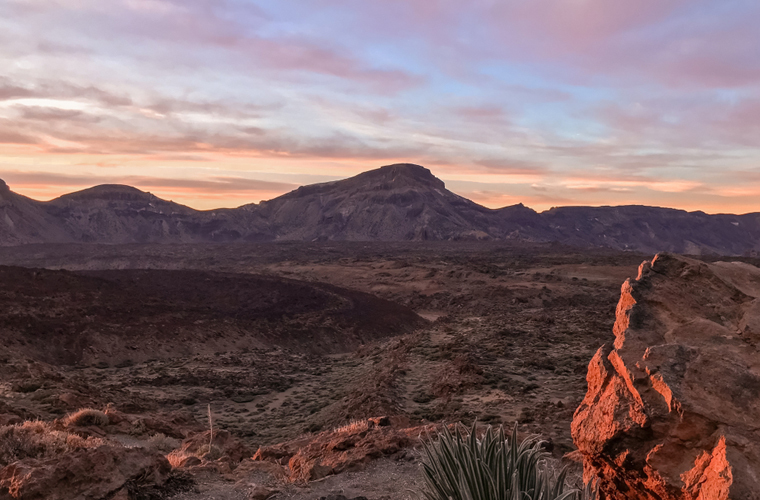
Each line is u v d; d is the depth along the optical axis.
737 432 4.43
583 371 32.81
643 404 4.97
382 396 28.77
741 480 4.13
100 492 6.92
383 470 9.46
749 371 4.79
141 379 43.53
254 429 30.91
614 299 108.19
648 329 5.60
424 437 11.20
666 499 4.85
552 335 48.94
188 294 108.88
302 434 27.70
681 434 4.74
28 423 9.88
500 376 31.53
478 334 49.47
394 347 53.19
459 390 29.20
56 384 28.02
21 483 6.53
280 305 98.62
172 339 60.66
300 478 9.02
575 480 8.06
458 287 134.50
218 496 7.82
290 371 50.84
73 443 9.04
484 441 5.15
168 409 34.66
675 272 6.11
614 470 5.35
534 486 5.03
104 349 55.12
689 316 5.64
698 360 4.98
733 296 5.80
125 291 79.62
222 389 41.22
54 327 55.91
